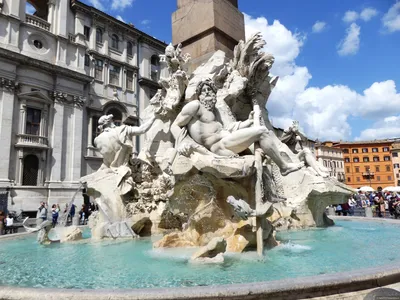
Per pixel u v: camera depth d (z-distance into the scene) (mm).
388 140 67375
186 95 6848
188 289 2334
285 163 4895
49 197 24266
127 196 7215
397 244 5465
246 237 4633
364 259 4211
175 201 5320
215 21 7828
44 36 26031
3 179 22219
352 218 10164
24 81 24406
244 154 5207
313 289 2422
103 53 30797
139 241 6336
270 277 3334
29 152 23844
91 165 27891
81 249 5520
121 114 31531
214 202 5098
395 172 64250
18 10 24484
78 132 27016
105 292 2312
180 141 5074
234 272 3564
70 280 3422
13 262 4465
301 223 7465
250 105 8086
